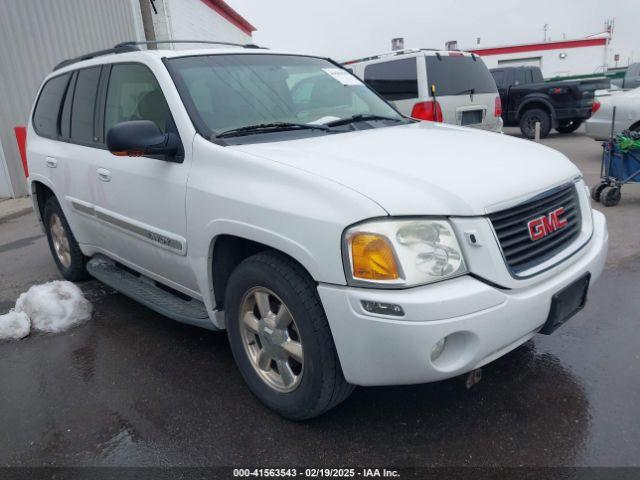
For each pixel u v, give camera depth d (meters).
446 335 2.17
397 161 2.60
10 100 9.22
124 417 2.90
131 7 13.05
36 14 9.77
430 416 2.75
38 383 3.31
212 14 18.27
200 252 2.93
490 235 2.29
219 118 3.11
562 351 3.31
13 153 9.29
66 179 4.22
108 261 4.51
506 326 2.30
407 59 8.23
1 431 2.86
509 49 25.53
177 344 3.70
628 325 3.60
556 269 2.52
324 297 2.30
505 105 14.86
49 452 2.66
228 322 2.92
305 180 2.41
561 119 14.26
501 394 2.90
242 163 2.68
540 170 2.74
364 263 2.19
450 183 2.38
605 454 2.43
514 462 2.41
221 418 2.83
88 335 3.91
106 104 3.79
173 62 3.34
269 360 2.80
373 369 2.27
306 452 2.54
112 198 3.63
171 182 3.04
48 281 5.17
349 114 3.73
